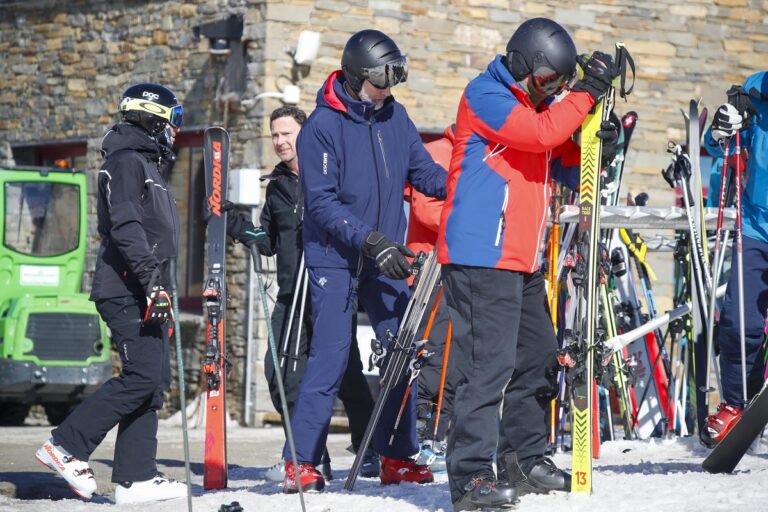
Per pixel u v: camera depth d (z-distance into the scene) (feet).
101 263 56.54
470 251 44.60
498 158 44.98
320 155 54.90
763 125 63.10
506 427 47.93
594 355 48.65
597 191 47.01
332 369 55.06
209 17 136.77
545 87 44.88
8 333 124.47
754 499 44.93
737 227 61.57
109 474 69.56
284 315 66.85
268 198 68.13
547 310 47.42
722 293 75.82
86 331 126.72
